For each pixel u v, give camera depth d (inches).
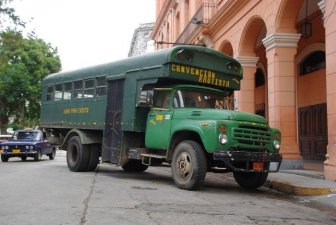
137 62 466.6
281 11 572.7
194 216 267.6
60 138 638.5
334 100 442.9
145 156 444.8
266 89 901.2
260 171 385.7
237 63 473.7
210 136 372.8
